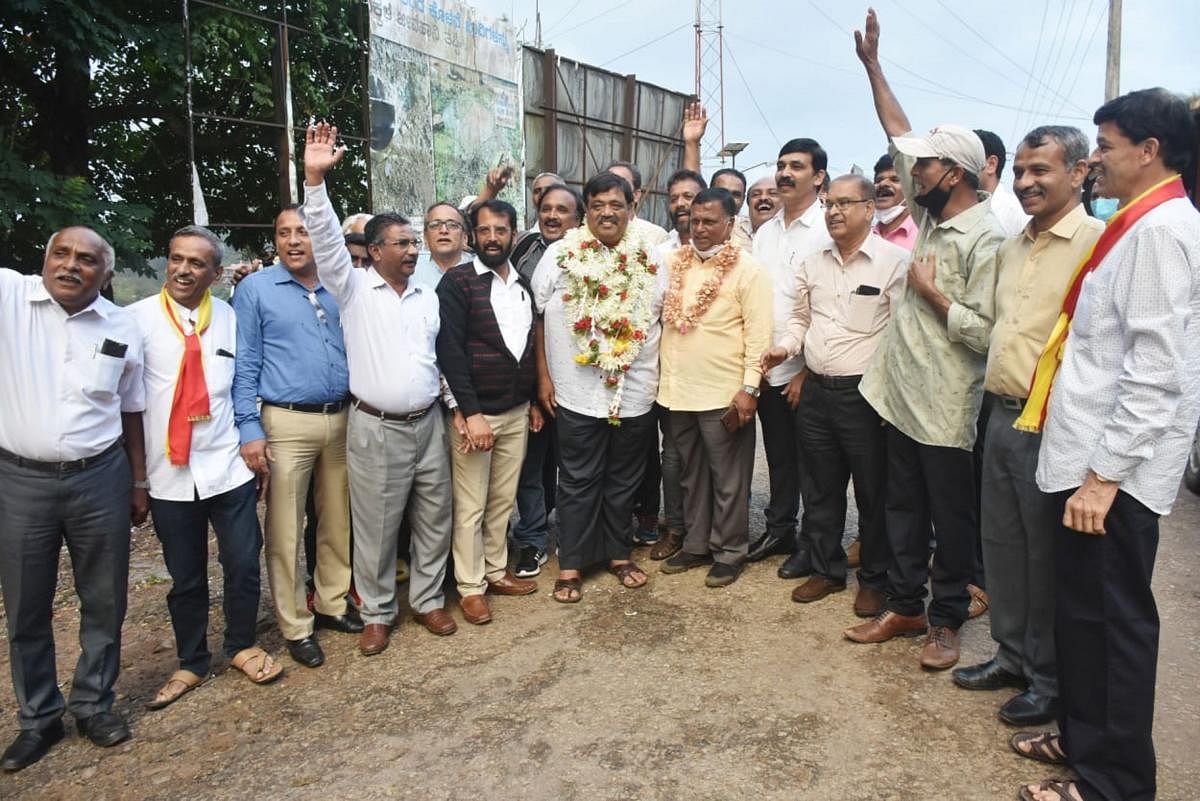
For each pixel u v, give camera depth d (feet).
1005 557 9.84
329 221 10.61
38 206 18.12
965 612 11.18
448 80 29.73
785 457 14.52
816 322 12.51
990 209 10.69
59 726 9.91
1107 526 7.71
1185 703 10.06
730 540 13.79
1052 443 8.16
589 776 8.89
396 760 9.28
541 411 14.19
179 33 21.15
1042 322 9.14
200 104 25.14
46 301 9.16
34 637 9.50
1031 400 8.59
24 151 22.50
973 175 10.46
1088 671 7.96
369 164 26.81
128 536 9.98
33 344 9.09
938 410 10.57
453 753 9.37
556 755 9.28
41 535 9.31
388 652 11.87
